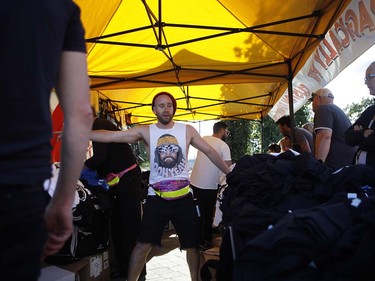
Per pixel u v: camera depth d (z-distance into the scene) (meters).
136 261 3.14
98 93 7.65
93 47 4.81
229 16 4.48
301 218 1.35
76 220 3.03
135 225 3.84
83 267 3.22
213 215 5.43
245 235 1.69
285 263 1.27
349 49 2.89
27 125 0.90
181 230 3.14
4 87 0.87
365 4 2.47
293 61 5.31
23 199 0.87
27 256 0.88
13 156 0.87
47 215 1.17
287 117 5.72
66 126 1.08
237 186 2.34
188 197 3.20
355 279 1.17
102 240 3.43
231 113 11.17
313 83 4.22
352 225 1.30
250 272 1.42
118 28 4.70
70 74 1.06
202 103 9.96
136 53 5.11
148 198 3.18
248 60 5.42
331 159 3.66
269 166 2.21
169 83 6.10
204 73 5.79
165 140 3.20
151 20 4.04
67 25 1.03
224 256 1.77
